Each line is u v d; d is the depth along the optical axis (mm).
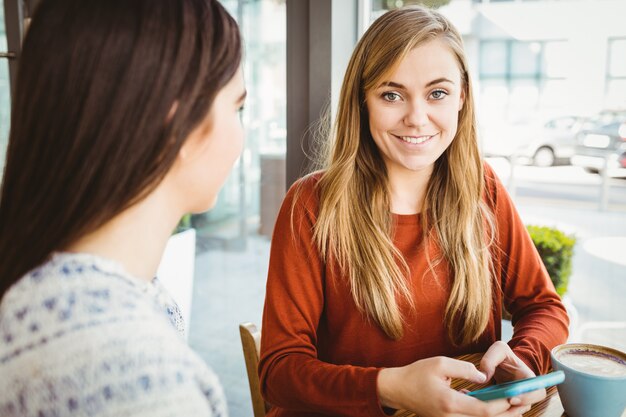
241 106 551
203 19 471
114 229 460
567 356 795
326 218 1054
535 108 1527
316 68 1526
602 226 1558
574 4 1446
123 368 381
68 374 376
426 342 1078
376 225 1061
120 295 420
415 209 1121
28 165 435
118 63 425
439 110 982
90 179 429
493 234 1169
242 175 2039
